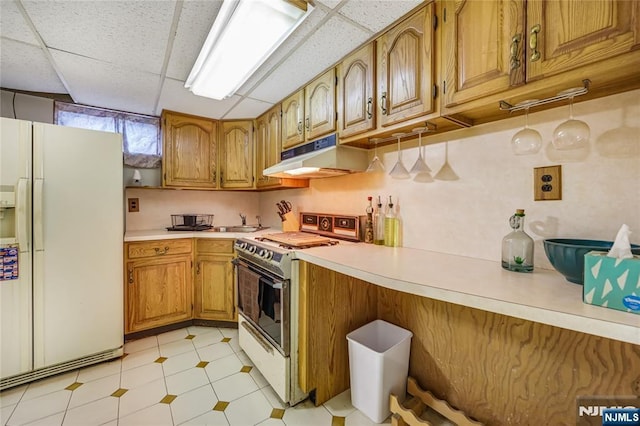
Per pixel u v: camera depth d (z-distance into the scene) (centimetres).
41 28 141
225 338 233
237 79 184
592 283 71
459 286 90
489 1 102
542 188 114
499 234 127
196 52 163
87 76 192
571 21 83
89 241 190
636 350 94
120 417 143
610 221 98
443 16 117
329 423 140
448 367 147
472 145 136
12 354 166
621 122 95
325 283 158
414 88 127
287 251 156
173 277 245
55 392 162
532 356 117
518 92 96
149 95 224
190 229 275
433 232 154
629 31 74
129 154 264
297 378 154
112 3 124
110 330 197
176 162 263
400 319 171
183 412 147
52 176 177
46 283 175
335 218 209
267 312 171
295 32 142
